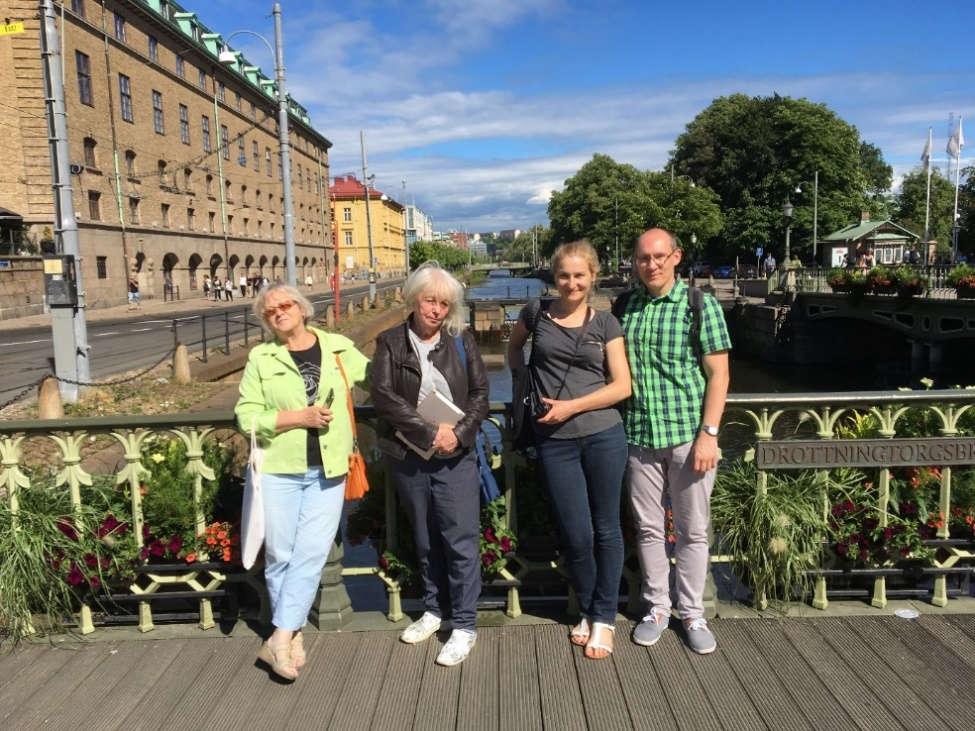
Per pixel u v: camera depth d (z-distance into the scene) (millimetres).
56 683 3146
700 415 3201
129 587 3604
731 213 60438
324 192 84438
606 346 3080
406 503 3238
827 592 3695
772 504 3535
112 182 36500
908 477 3727
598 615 3287
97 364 15961
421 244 83812
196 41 47375
